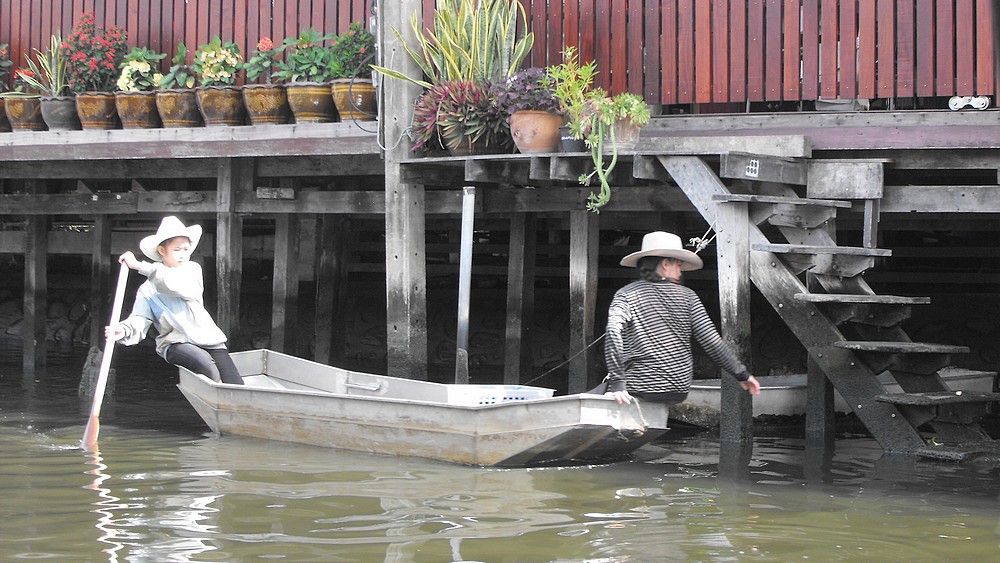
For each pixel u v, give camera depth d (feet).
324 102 43.32
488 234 62.85
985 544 22.62
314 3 45.70
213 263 64.13
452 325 60.08
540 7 40.63
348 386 37.88
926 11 35.17
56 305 70.03
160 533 23.04
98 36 48.29
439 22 40.19
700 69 38.04
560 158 36.47
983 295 50.55
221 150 44.78
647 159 35.65
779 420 39.37
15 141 48.55
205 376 36.17
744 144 35.96
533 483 28.22
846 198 35.65
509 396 34.58
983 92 34.71
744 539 22.77
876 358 32.81
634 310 29.60
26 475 29.07
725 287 33.78
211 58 44.98
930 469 30.50
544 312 58.23
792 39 36.83
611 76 39.50
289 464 30.71
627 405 29.40
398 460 31.40
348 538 22.68
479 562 21.06
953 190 35.24
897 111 35.53
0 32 51.31
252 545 22.15
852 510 25.49
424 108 39.50
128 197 51.37
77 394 46.55
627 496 26.81
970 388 42.09
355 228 62.59
